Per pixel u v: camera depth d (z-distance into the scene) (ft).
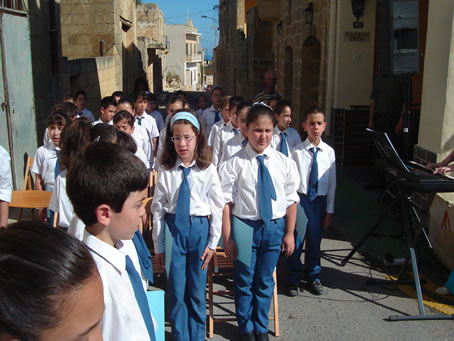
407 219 14.16
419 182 12.92
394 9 16.20
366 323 13.21
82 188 6.02
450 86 16.67
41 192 14.34
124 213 6.16
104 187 5.96
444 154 17.06
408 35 16.29
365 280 15.79
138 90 30.66
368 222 21.12
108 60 52.75
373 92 26.66
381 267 16.76
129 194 6.13
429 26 17.97
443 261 16.40
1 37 21.09
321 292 14.87
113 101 19.93
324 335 12.67
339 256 17.75
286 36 44.24
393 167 14.53
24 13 23.08
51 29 31.04
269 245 11.46
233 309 13.99
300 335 12.68
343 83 30.78
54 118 14.40
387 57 16.87
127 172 6.08
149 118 22.97
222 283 15.55
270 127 11.24
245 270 11.53
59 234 3.38
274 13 48.21
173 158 10.80
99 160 6.10
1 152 10.95
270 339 12.48
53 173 14.71
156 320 7.63
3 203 11.12
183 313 10.95
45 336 3.01
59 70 32.53
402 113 24.85
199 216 10.71
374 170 30.09
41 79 29.45
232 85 86.79
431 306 14.01
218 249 14.24
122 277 6.00
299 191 14.47
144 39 84.84
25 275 2.96
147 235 16.42
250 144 11.50
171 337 12.23
